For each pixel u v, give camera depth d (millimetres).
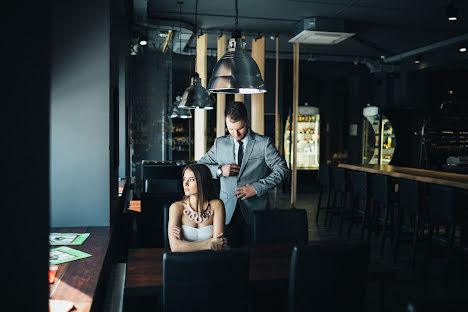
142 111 7074
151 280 1961
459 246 5141
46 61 726
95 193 2689
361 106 11055
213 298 1703
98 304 1744
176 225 2408
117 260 3348
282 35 7930
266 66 10562
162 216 3283
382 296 2188
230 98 10273
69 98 2641
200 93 4574
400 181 4840
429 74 10109
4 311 592
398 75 9883
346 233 6141
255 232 2797
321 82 11242
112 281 2326
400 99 10383
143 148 7113
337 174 6504
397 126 10438
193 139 9266
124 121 5578
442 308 1215
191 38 7852
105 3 2641
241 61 2893
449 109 9938
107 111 2676
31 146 670
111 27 2744
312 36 7121
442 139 10062
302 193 10297
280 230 2820
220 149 3236
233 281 1714
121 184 4848
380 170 6762
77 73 2641
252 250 2512
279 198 9469
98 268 1833
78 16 2627
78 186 2678
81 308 1419
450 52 8539
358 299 1941
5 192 592
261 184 3002
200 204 2420
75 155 2662
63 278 1700
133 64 7008
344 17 6812
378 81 10859
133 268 2135
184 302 1681
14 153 616
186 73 9352
